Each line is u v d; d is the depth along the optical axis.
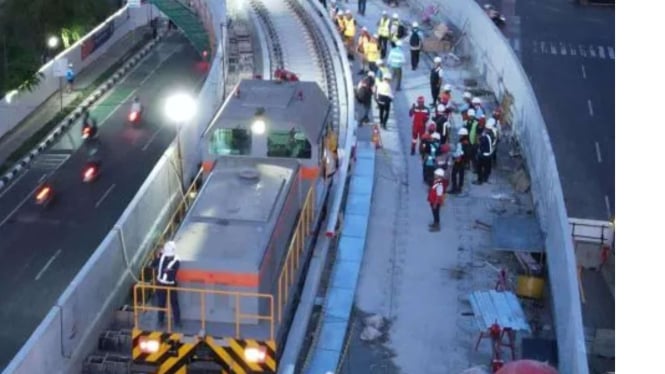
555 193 19.88
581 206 24.14
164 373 16.30
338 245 21.95
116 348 17.59
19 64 40.09
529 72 35.44
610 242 21.47
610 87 33.81
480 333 18.34
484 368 16.69
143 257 20.44
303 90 21.56
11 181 32.41
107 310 18.23
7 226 28.67
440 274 21.06
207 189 18.05
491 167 25.80
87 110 39.97
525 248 20.53
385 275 20.98
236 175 18.58
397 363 17.75
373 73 31.30
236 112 19.64
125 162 34.16
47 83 40.88
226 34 35.06
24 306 23.80
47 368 15.49
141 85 44.19
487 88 32.41
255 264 15.81
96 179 32.50
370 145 27.81
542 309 19.61
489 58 32.50
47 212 29.78
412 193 25.14
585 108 31.67
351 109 28.52
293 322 17.98
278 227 17.25
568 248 17.52
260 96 20.64
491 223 23.27
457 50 36.88
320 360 17.61
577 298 15.96
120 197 31.00
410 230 23.09
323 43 36.00
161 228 21.70
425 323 19.12
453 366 17.69
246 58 34.94
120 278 19.09
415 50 34.16
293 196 18.80
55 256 26.69
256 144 19.56
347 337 18.48
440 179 22.78
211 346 15.97
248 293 15.93
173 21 44.75
